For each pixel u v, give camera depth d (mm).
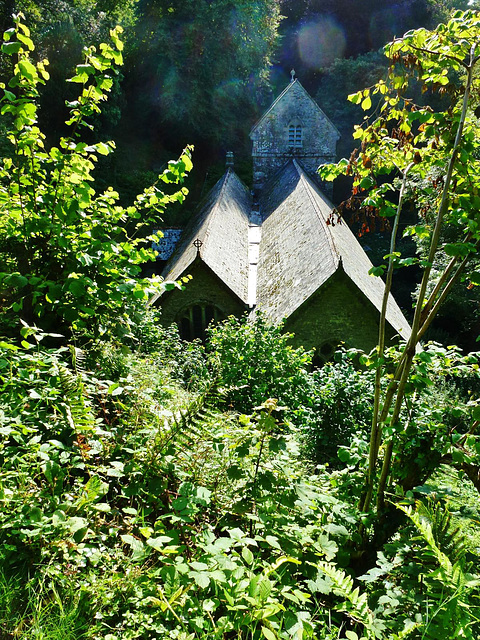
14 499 2668
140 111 39094
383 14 43156
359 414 9594
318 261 14492
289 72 48469
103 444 3449
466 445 3441
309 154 29812
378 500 3750
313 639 2307
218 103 39188
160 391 5516
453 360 3820
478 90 3695
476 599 2523
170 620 2387
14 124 4078
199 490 2859
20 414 3271
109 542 2977
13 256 5273
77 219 4312
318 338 13844
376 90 4070
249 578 2424
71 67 30062
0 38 25859
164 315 16422
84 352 4746
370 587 3178
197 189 38812
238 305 16312
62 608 2203
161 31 36031
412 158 4117
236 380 10562
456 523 4434
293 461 3812
